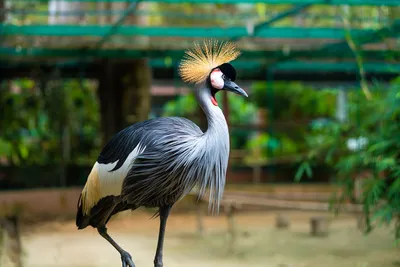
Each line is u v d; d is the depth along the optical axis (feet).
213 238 34.45
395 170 24.73
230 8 45.16
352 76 53.01
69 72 48.03
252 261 28.43
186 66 17.12
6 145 45.83
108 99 45.01
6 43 34.91
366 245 32.30
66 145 49.34
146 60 44.39
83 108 52.19
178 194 16.80
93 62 46.32
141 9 39.93
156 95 66.80
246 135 67.51
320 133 61.67
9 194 41.11
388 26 32.68
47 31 33.01
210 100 16.75
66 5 38.68
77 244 32.37
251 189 51.49
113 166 16.71
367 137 26.91
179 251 30.73
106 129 45.21
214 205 16.80
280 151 63.16
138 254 29.99
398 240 26.76
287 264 27.81
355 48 32.83
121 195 16.80
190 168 16.21
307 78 53.16
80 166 47.80
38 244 32.22
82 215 18.42
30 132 50.42
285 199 45.80
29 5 36.37
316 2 27.99
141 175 16.24
